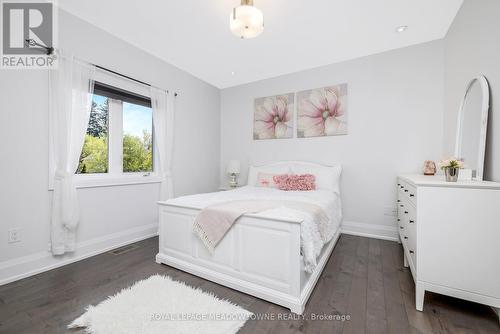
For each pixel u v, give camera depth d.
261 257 1.63
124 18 2.26
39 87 1.99
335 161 3.27
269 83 3.82
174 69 3.34
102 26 2.40
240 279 1.73
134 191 2.81
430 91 2.69
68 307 1.50
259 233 1.64
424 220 1.47
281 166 3.57
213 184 4.20
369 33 2.52
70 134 2.14
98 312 1.42
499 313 1.31
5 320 1.37
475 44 1.86
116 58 2.57
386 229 2.95
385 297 1.64
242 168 4.14
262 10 2.11
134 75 2.77
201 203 2.07
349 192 3.18
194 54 3.01
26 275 1.90
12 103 1.85
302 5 2.05
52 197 2.08
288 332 1.29
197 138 3.81
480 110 1.76
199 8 2.11
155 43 2.74
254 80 3.95
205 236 1.83
